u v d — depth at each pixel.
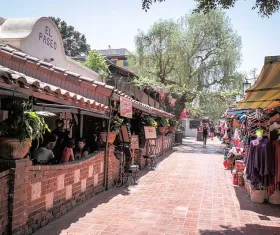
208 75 26.50
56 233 4.93
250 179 7.26
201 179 10.41
